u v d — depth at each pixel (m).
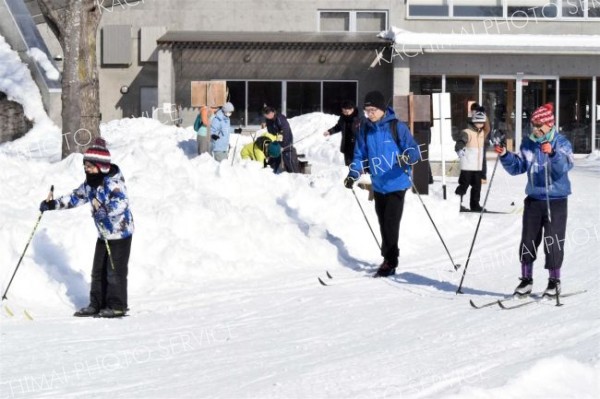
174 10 40.25
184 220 14.27
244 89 39.78
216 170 17.23
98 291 10.97
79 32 21.64
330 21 40.50
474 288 12.28
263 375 7.81
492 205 21.16
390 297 11.77
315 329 9.91
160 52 38.78
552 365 7.37
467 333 9.25
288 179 17.62
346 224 16.00
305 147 31.33
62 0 22.97
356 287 12.59
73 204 10.95
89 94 21.77
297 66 39.72
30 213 13.77
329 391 7.12
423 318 10.26
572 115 38.41
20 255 12.08
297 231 15.30
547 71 38.12
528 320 9.80
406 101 21.66
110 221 10.84
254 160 23.20
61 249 12.60
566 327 9.27
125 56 40.28
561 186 10.91
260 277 13.44
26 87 32.84
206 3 40.25
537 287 12.12
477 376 7.40
